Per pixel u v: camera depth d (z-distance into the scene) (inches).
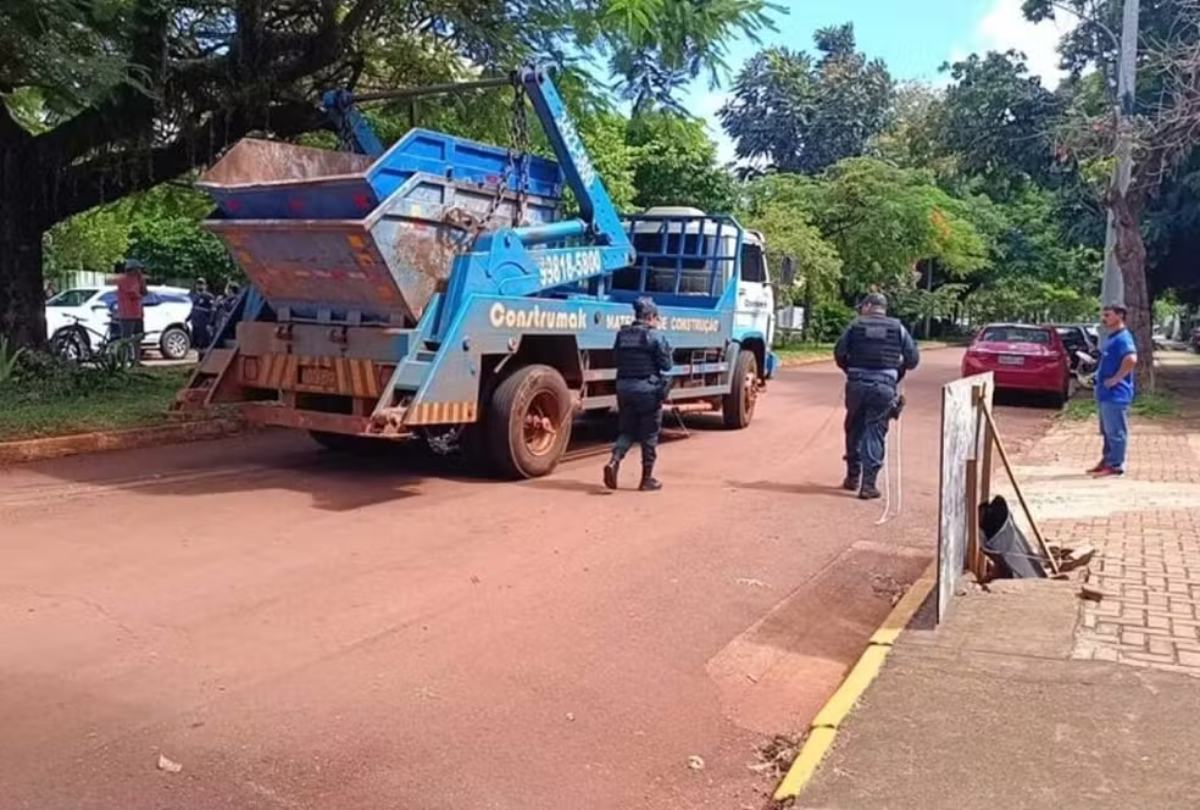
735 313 603.8
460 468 454.6
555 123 464.8
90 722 187.5
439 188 399.9
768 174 2160.4
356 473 433.7
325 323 409.1
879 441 422.6
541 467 438.0
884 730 190.1
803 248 1472.7
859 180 1700.3
